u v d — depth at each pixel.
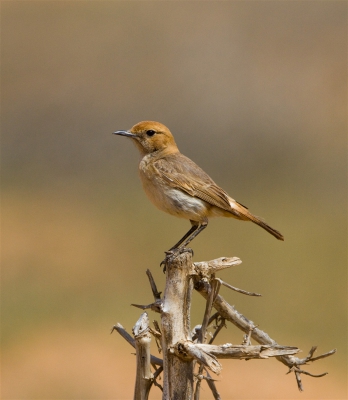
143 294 16.11
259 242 19.14
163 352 5.52
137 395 5.52
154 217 21.62
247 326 6.02
